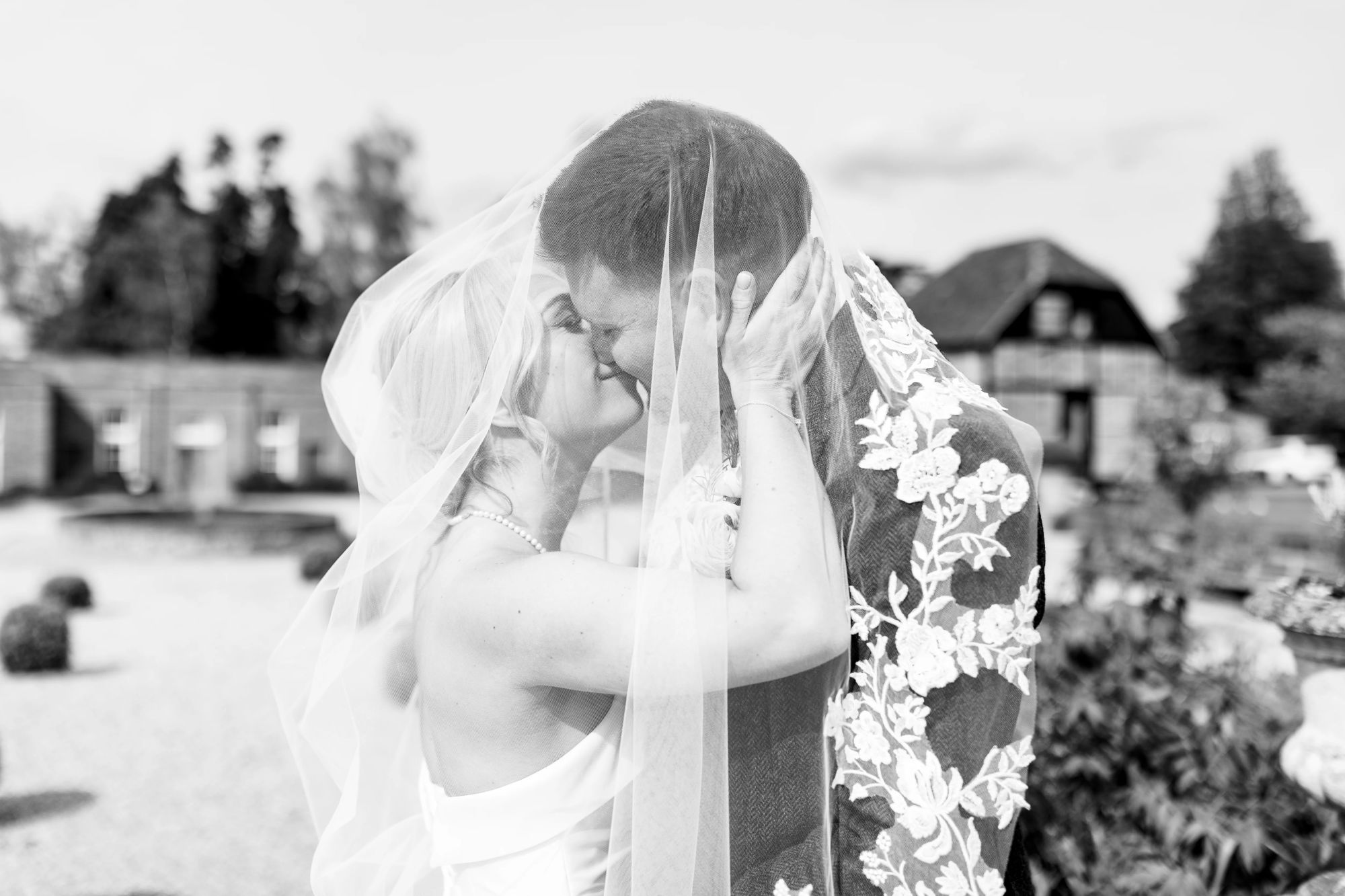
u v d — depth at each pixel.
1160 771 2.87
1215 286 56.59
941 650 1.22
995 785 1.24
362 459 1.55
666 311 1.21
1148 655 3.49
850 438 1.28
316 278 48.72
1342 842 2.29
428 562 1.38
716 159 1.22
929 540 1.24
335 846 1.61
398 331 1.42
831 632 1.15
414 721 1.64
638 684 1.13
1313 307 53.25
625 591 1.16
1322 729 2.01
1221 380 55.59
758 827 1.29
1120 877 2.46
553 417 1.33
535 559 1.21
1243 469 13.52
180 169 51.50
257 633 10.30
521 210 1.39
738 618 1.14
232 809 5.64
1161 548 4.91
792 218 1.25
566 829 1.26
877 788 1.24
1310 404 33.66
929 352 1.34
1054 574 8.27
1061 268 34.34
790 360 1.25
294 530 16.80
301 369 30.17
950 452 1.23
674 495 1.24
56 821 5.47
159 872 4.85
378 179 43.97
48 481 27.69
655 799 1.19
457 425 1.33
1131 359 34.62
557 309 1.33
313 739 1.61
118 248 46.69
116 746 6.71
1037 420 33.78
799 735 1.29
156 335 45.00
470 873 1.28
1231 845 2.35
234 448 29.47
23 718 7.32
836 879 1.29
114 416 28.94
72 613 11.45
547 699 1.23
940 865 1.22
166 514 18.33
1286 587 2.12
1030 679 1.30
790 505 1.19
